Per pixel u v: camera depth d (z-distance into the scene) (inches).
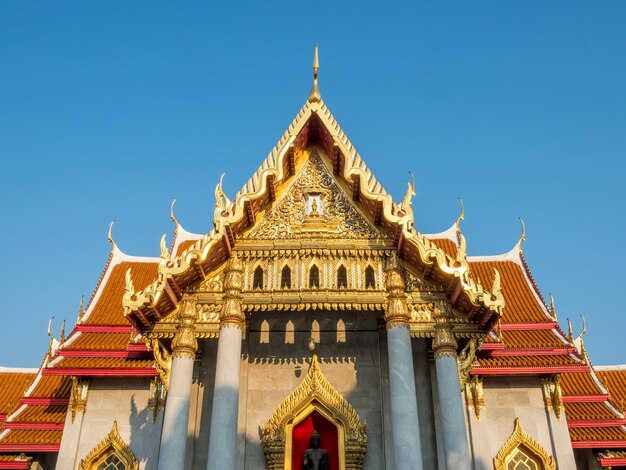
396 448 673.6
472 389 1053.8
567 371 1052.5
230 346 721.6
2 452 1066.7
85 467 1025.5
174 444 681.0
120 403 1082.7
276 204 822.5
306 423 800.9
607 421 1104.2
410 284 776.3
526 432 1048.2
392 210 756.6
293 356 837.2
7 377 1476.4
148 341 761.0
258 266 784.9
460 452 682.8
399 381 702.5
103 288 1359.5
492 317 736.3
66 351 1104.8
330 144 816.3
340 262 786.8
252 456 783.1
